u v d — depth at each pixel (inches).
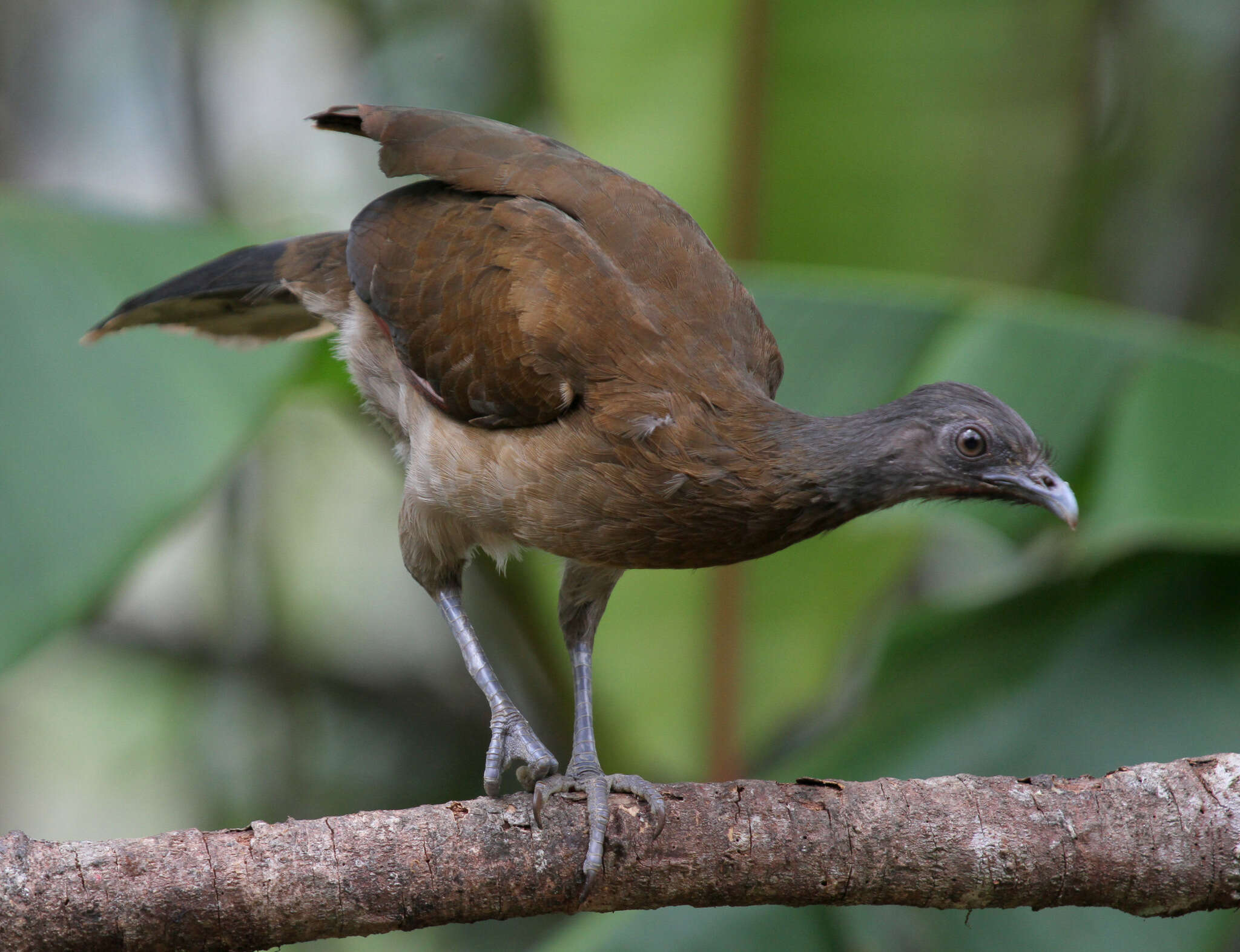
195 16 679.1
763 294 402.9
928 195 446.6
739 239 450.6
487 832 272.5
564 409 318.3
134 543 360.2
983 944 378.6
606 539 323.0
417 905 269.4
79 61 694.5
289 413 668.1
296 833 266.7
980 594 429.7
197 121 682.8
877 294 402.6
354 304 371.6
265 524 647.1
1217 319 593.6
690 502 310.5
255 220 680.4
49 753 682.2
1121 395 400.8
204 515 671.8
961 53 440.1
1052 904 279.6
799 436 308.8
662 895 278.4
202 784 649.6
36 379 371.2
